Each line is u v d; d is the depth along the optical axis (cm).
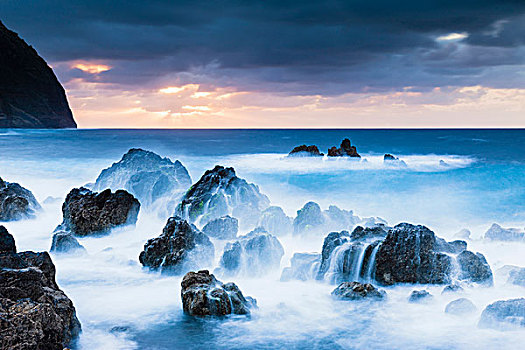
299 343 1287
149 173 3269
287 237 2484
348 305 1541
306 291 1700
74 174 4738
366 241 1883
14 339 1068
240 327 1384
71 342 1277
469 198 3619
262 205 2900
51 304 1241
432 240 1798
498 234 2306
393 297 1609
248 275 1911
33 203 3066
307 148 6412
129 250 2236
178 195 3061
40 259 1416
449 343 1270
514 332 1312
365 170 5041
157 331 1361
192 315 1459
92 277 1847
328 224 2478
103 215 2534
